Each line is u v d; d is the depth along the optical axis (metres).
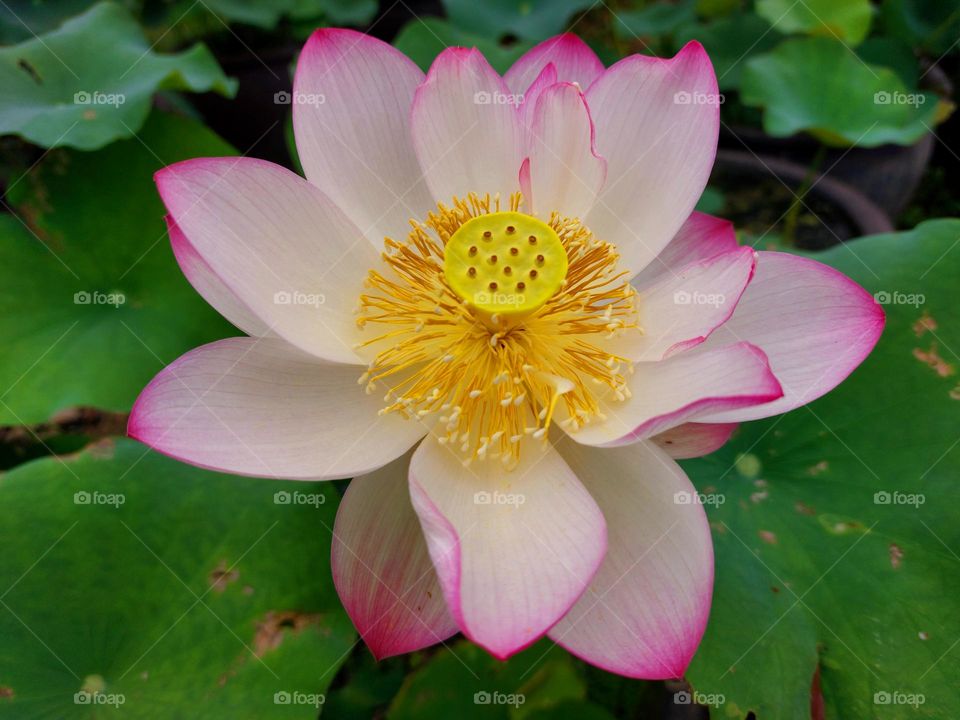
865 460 0.28
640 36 0.45
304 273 0.25
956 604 0.26
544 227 0.26
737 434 0.29
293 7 0.43
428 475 0.24
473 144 0.27
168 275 0.31
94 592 0.25
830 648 0.26
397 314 0.26
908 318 0.29
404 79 0.28
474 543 0.23
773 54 0.39
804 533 0.27
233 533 0.26
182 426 0.23
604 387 0.26
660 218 0.27
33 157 0.34
